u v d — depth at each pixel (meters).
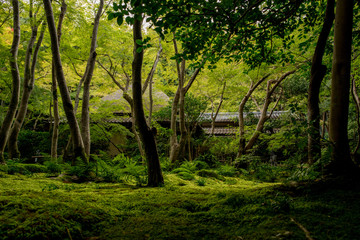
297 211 2.26
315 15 4.91
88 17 9.38
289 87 13.84
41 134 12.88
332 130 3.27
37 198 2.41
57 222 1.91
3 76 9.05
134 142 14.22
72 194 3.31
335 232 1.72
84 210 2.28
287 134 3.52
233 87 12.48
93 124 12.47
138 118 4.60
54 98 9.16
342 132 3.18
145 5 2.76
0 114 9.00
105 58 11.50
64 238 1.77
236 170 10.21
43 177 5.66
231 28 3.82
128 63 11.16
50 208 2.13
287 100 14.95
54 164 6.74
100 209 2.43
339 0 3.23
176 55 4.05
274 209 2.33
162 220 2.28
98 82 13.49
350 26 3.15
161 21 3.03
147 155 4.79
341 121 3.18
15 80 6.89
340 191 2.69
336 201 2.42
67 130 11.96
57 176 5.91
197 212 2.54
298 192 2.94
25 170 6.24
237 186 5.80
